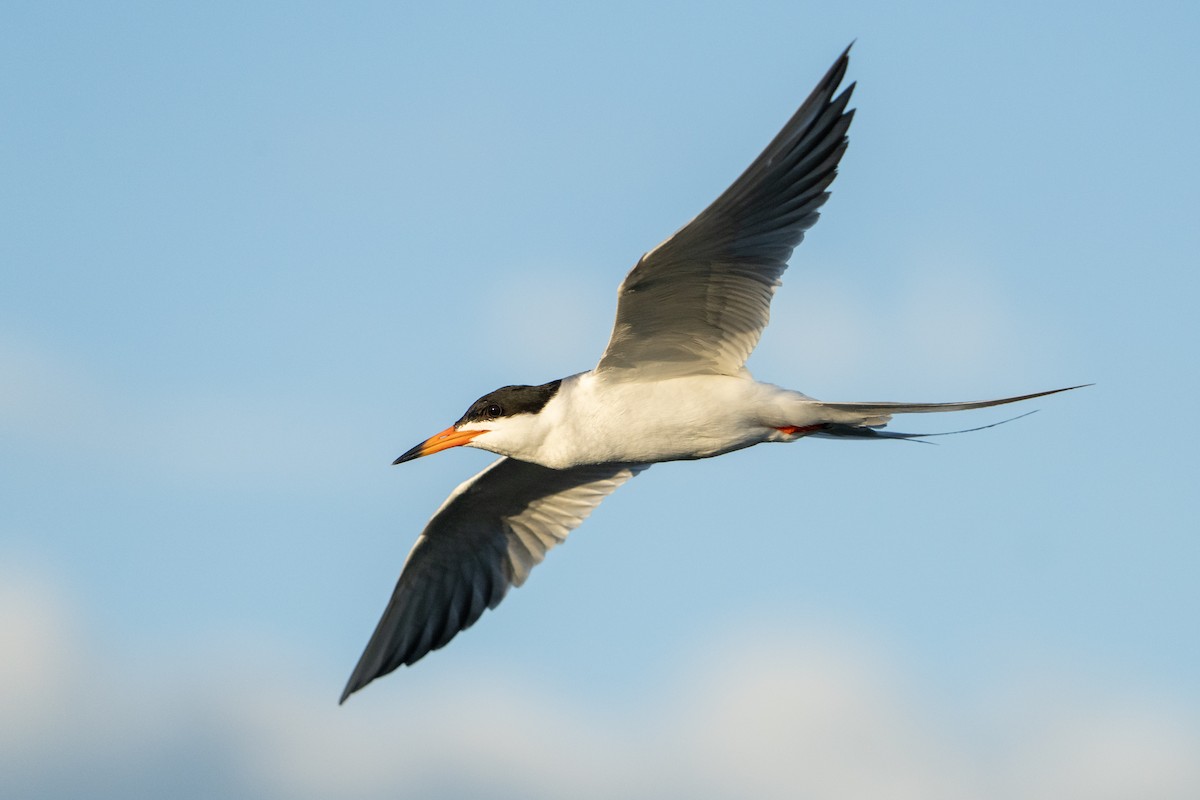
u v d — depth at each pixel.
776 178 12.32
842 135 12.53
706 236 12.38
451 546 16.22
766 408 13.40
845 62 11.98
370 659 15.88
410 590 16.23
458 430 14.36
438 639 16.25
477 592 16.34
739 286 13.02
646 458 14.03
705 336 13.38
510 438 14.16
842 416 13.20
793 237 12.92
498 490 15.74
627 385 13.76
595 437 13.87
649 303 12.94
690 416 13.53
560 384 14.20
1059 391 12.28
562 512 16.22
